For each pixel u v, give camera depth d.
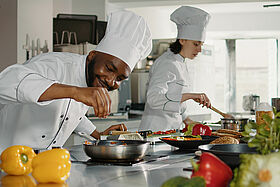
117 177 1.08
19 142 1.85
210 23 7.28
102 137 1.96
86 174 1.12
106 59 1.62
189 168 1.21
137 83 5.27
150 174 1.12
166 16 6.80
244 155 0.72
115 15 1.67
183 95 2.87
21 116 1.83
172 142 1.71
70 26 4.13
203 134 2.10
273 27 7.05
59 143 1.96
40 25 3.72
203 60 6.17
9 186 0.95
